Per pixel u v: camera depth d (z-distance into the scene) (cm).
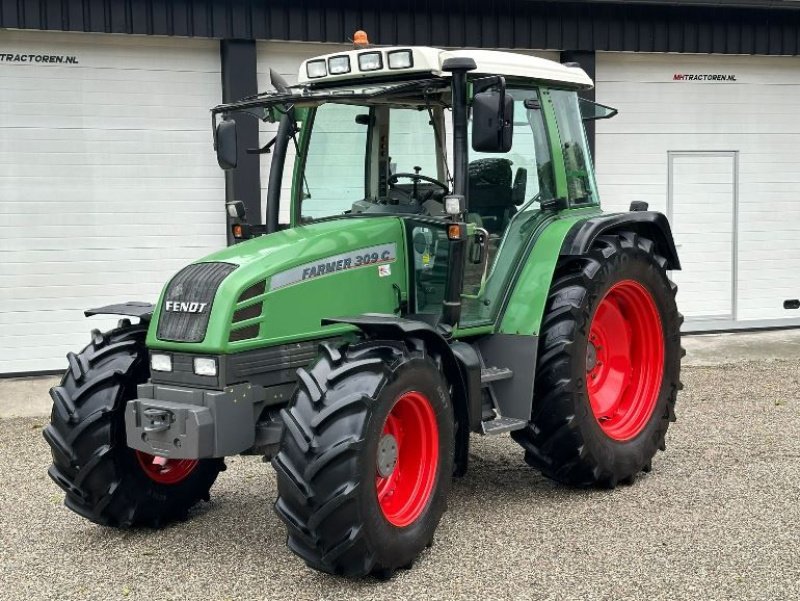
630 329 580
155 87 934
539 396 509
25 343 918
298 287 450
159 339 442
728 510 489
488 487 543
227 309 425
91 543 471
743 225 1114
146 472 480
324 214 518
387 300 488
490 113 436
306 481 389
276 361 445
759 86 1104
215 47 945
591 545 445
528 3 1007
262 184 962
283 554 449
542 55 1046
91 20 893
